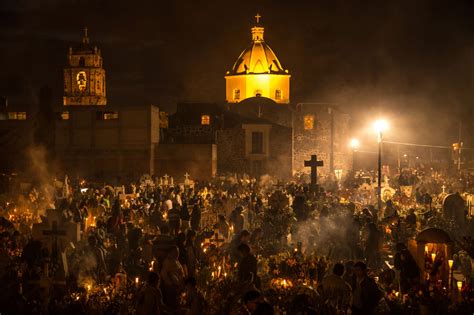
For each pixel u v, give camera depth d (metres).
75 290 17.42
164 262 16.39
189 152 71.38
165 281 16.20
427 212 31.86
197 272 19.16
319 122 78.88
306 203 34.62
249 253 16.83
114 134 71.38
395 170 76.62
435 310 15.94
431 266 18.62
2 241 21.45
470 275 19.45
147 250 21.05
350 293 15.41
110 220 25.84
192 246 19.48
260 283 16.89
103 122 71.50
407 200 40.66
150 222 28.25
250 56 89.56
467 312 15.79
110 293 17.00
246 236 19.47
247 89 88.19
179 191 43.00
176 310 15.25
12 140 74.62
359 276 15.30
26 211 33.44
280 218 28.53
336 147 79.62
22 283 17.44
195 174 71.19
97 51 94.75
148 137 70.69
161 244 19.05
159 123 76.75
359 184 51.25
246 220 30.59
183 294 16.52
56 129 72.12
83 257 19.94
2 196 39.03
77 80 93.69
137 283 17.80
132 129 71.00
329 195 42.41
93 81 93.75
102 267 20.05
